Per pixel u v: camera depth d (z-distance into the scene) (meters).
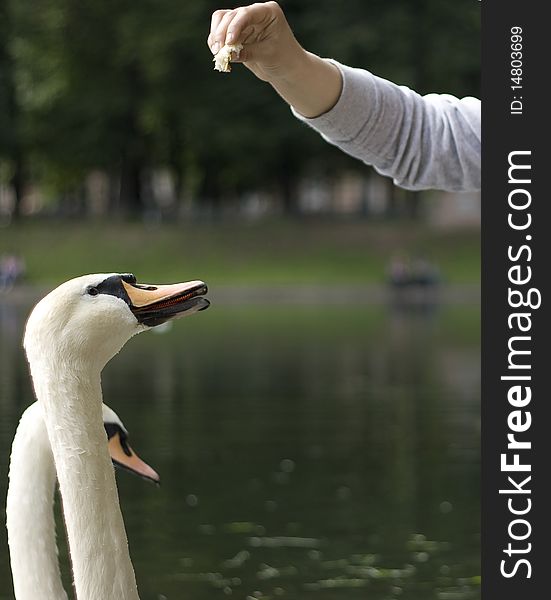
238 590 8.74
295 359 25.94
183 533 10.35
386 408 18.20
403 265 50.81
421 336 31.56
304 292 51.22
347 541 10.08
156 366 24.73
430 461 13.73
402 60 56.25
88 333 3.71
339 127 4.18
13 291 50.56
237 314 41.28
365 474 12.98
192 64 57.19
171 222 58.44
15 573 4.18
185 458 13.98
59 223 57.75
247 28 3.75
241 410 18.03
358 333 32.75
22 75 57.22
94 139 58.25
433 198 58.53
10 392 19.83
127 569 3.79
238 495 11.91
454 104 4.33
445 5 56.62
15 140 58.78
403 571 9.24
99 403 3.78
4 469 12.66
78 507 3.76
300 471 13.16
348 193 87.31
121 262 54.78
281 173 61.62
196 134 57.00
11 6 57.50
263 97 57.97
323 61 4.06
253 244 56.09
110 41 56.84
